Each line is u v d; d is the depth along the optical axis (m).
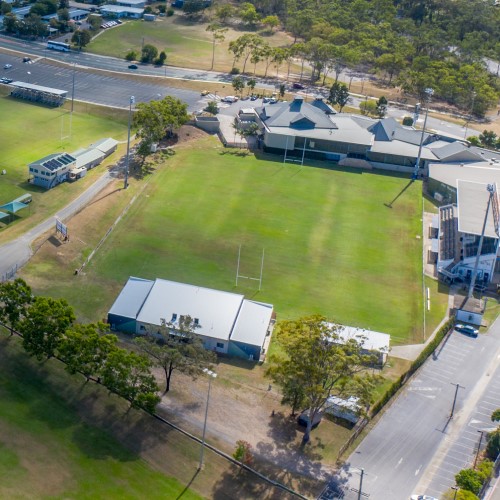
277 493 138.50
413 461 150.75
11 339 168.75
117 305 182.50
